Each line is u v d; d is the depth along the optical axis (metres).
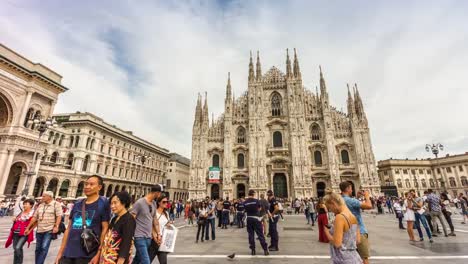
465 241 14.74
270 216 13.61
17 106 43.38
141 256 7.20
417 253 11.91
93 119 64.12
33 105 46.50
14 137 41.78
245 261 10.89
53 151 58.06
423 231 19.52
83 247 5.66
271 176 58.78
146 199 7.91
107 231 5.75
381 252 12.18
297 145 58.75
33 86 45.59
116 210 5.69
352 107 59.56
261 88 64.69
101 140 66.19
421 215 15.02
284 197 57.59
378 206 40.50
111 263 5.30
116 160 70.94
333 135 59.38
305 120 61.50
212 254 12.36
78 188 59.44
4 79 41.47
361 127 57.91
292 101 62.31
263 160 58.66
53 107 50.00
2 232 19.41
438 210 16.84
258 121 61.97
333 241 5.45
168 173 104.06
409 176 91.38
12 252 12.51
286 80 64.75
